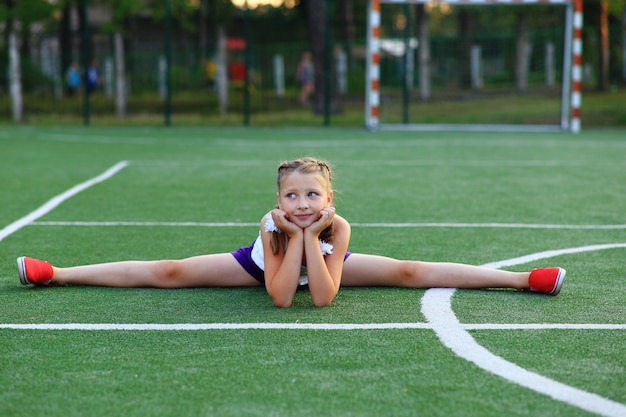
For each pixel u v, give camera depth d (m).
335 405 2.91
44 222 6.88
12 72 22.88
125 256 5.55
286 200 4.17
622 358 3.42
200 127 20.77
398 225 6.79
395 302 4.30
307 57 27.44
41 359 3.40
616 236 6.36
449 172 10.70
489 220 7.07
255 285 4.65
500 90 28.77
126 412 2.86
